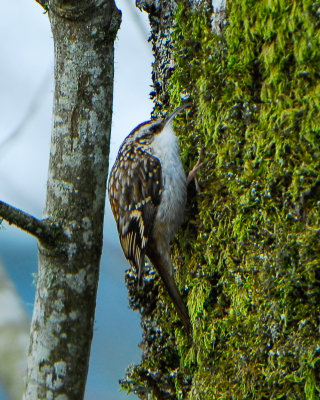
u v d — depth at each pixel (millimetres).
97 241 7031
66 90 6922
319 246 6133
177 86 7691
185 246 7664
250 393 6652
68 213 6910
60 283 6906
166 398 7922
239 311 6801
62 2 6754
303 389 6293
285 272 6309
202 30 7320
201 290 7273
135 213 8430
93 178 6957
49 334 6914
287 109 6281
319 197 6176
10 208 6551
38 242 6910
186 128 7766
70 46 6895
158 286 8008
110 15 6914
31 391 6957
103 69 6953
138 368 8062
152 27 8234
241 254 6840
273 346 6465
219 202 7129
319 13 6078
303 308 6238
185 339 7586
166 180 7859
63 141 6941
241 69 6668
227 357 7000
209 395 7062
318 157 6152
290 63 6281
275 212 6449
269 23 6320
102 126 6977
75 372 6961
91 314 7047
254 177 6590
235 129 6824
